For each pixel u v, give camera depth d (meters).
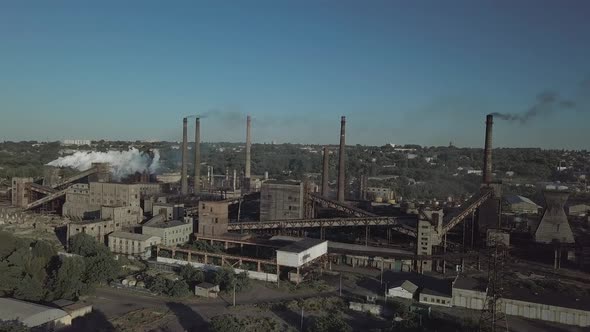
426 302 127.06
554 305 115.50
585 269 164.62
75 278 121.81
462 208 191.62
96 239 178.25
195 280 136.38
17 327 90.25
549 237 183.88
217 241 177.75
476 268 162.12
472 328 105.50
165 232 172.75
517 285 136.50
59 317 103.62
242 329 102.88
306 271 149.12
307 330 104.25
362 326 109.00
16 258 123.50
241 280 134.25
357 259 165.75
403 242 197.12
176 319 111.31
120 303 121.44
